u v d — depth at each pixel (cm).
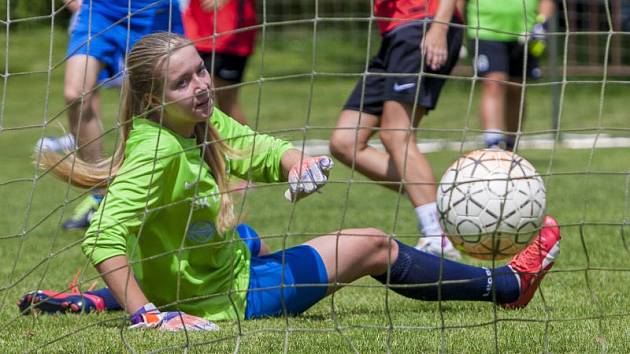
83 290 1597
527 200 1258
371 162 1961
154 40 1245
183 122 1264
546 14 2797
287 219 2466
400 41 1889
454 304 1445
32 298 1380
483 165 1277
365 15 7000
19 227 2455
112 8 2038
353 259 1322
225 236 1306
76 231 2325
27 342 1184
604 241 2027
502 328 1234
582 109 5312
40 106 5500
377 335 1194
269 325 1256
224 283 1313
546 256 1352
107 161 1281
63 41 6988
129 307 1216
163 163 1230
